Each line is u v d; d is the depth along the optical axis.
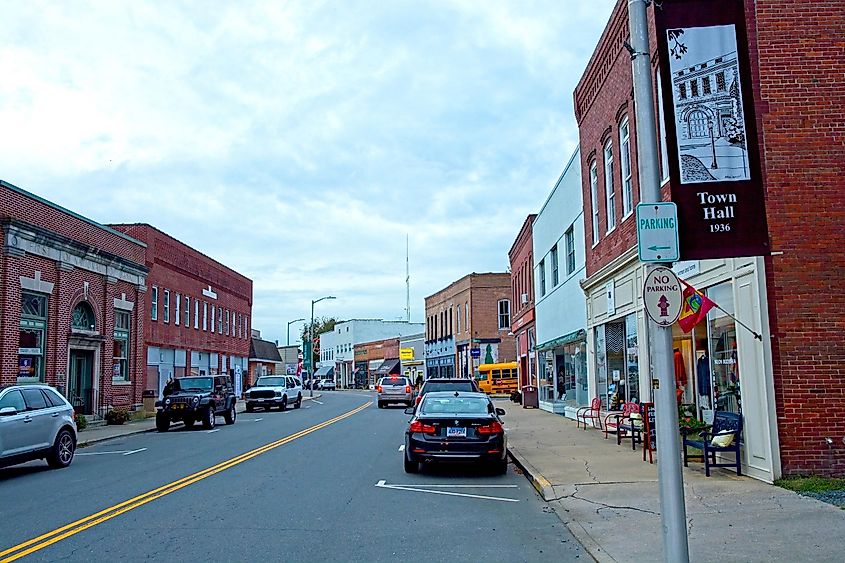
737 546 8.02
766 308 11.59
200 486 12.95
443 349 70.19
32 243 25.20
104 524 9.77
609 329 21.19
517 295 43.06
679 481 6.85
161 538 8.98
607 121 20.39
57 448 16.11
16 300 24.23
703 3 9.00
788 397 11.41
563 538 9.10
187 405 26.89
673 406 6.95
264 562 7.91
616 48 19.17
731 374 13.05
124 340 33.47
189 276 45.56
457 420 14.01
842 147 12.01
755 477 11.85
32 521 10.06
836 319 11.54
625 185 18.88
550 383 32.66
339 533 9.31
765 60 12.24
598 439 19.33
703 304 11.96
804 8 12.34
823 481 11.03
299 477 13.99
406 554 8.30
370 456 17.31
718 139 8.95
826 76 12.19
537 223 35.22
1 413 14.56
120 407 32.47
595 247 22.31
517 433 21.69
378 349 94.56
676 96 8.98
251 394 40.53
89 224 29.81
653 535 8.91
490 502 11.47
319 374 115.94
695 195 8.92
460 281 63.78
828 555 7.61
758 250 8.77
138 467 15.90
